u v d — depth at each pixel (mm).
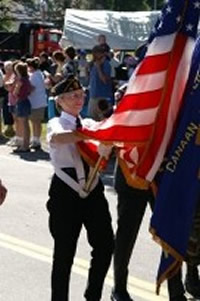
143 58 6863
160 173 6730
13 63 20266
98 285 6730
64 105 6695
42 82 19438
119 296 7488
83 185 6645
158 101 6617
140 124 6637
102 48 19078
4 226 10844
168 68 6602
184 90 6625
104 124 6695
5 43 43781
